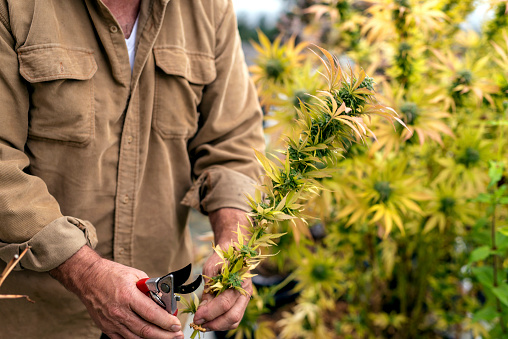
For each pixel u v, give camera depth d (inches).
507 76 51.2
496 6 54.6
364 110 29.9
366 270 75.2
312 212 56.6
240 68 45.4
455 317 65.3
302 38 81.4
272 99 54.9
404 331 68.1
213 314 30.0
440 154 56.4
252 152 43.6
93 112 36.5
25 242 32.0
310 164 29.8
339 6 60.9
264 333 65.1
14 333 40.1
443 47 60.3
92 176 37.8
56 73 34.0
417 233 61.2
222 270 29.9
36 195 33.6
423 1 55.6
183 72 39.4
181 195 44.1
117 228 39.8
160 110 39.8
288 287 83.0
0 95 33.4
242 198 39.4
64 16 34.8
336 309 82.5
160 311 28.3
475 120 55.3
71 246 31.9
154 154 40.5
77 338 41.3
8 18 33.3
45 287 39.1
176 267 46.2
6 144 34.3
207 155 43.4
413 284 67.5
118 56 36.6
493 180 44.4
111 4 36.8
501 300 43.4
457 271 67.9
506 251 53.5
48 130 35.9
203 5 41.1
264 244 29.7
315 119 29.5
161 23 37.7
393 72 54.9
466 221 54.7
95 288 30.5
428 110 50.2
